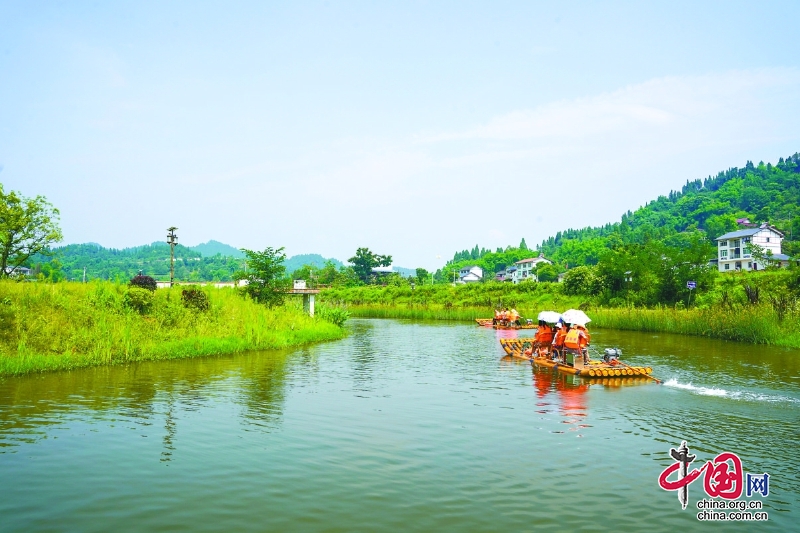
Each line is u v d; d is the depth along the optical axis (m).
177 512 7.95
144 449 10.77
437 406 14.65
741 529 7.60
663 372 19.78
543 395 16.12
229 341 25.94
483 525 7.63
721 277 47.47
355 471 9.67
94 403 14.55
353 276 123.38
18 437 11.48
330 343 30.97
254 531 7.38
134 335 23.20
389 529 7.48
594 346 27.70
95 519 7.71
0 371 18.19
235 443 11.22
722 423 12.90
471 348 28.80
